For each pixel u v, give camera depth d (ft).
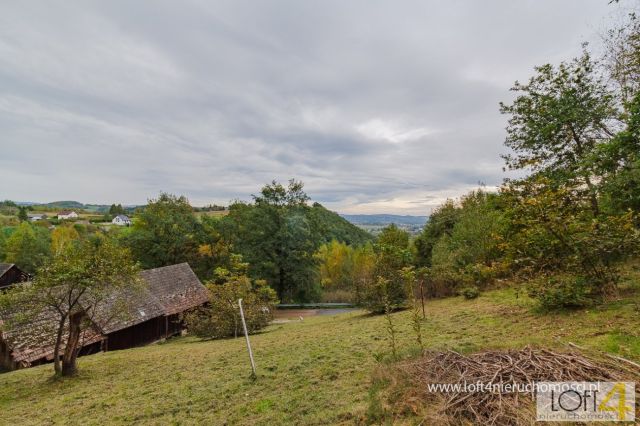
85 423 20.33
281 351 31.55
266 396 19.63
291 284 121.39
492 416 10.78
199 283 94.89
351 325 43.32
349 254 173.17
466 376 13.19
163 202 148.46
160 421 18.81
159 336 72.13
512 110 57.67
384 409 13.15
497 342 19.70
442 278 56.95
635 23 40.88
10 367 45.11
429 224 90.84
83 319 36.73
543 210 25.27
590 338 17.15
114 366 37.19
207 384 24.29
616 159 31.53
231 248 125.08
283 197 126.62
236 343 44.75
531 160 53.88
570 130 51.88
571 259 24.80
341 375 20.52
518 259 27.89
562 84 52.49
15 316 31.55
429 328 29.53
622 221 23.66
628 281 26.18
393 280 50.85
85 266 32.53
